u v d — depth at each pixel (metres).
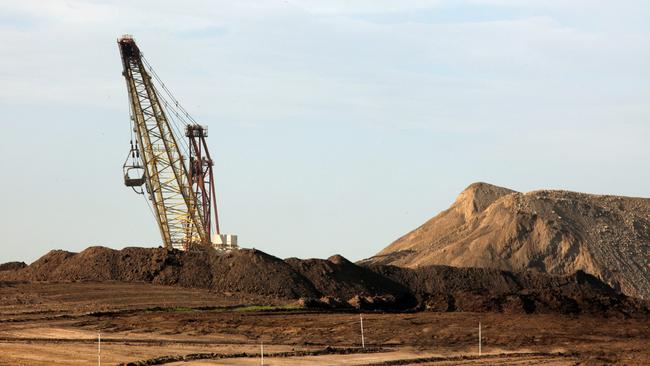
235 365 127.62
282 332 165.00
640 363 133.25
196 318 180.38
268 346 148.88
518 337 159.62
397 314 193.25
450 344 153.38
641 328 172.38
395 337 160.38
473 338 159.25
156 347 145.38
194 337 159.00
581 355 140.75
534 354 141.50
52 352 137.38
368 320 179.88
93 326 170.00
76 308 192.38
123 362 128.50
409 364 130.88
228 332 164.62
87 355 135.00
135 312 190.50
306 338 159.38
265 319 180.62
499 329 169.25
